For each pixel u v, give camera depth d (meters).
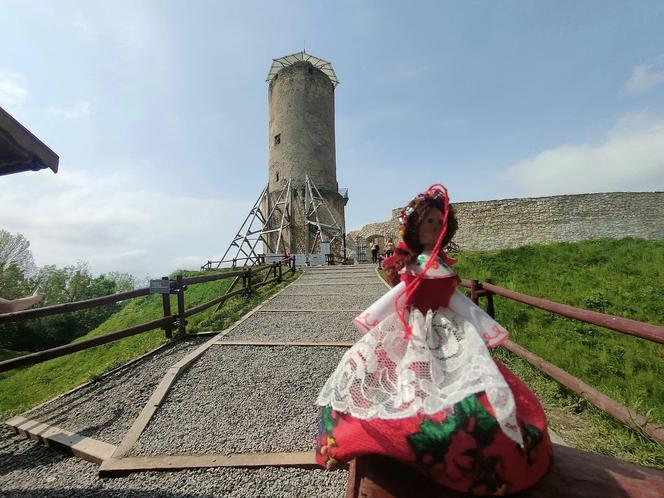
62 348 3.92
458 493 1.23
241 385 3.83
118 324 13.35
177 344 5.61
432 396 1.29
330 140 26.77
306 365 4.34
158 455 2.67
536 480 1.24
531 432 1.25
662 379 4.05
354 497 1.31
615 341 5.07
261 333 5.87
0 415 3.64
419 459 1.23
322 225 24.48
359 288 10.44
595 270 8.89
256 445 2.74
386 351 1.53
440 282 1.58
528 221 21.20
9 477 2.59
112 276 49.06
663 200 19.84
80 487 2.42
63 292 37.25
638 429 2.22
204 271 19.66
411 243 1.73
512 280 8.90
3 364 3.36
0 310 1.83
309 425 3.00
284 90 26.03
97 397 3.80
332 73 28.33
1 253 29.06
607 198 20.17
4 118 2.55
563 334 5.42
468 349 1.42
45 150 2.93
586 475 1.30
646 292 6.98
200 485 2.35
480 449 1.19
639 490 1.22
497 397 1.22
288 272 14.99
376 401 1.37
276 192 25.83
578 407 3.02
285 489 2.29
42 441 3.06
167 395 3.65
